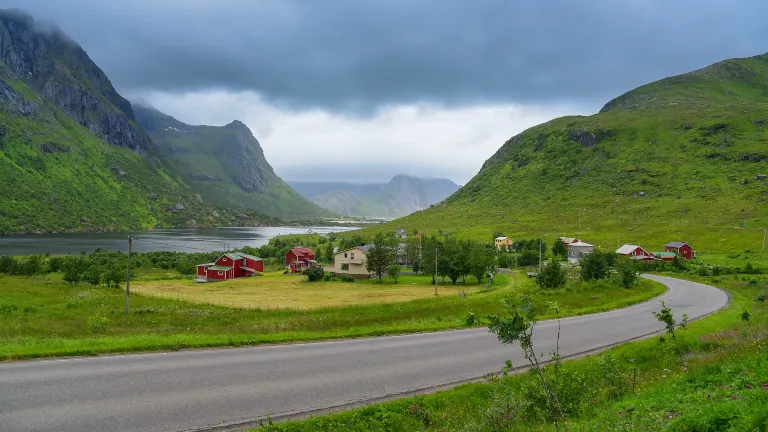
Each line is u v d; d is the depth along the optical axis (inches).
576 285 2573.8
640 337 1090.7
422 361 800.3
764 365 538.3
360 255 4065.0
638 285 2490.2
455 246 4261.8
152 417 498.0
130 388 584.4
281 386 625.9
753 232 5472.4
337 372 708.0
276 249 6382.9
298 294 2834.6
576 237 6348.4
